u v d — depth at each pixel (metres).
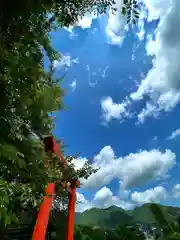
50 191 5.06
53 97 4.18
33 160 3.51
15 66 3.15
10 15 3.20
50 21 3.98
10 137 3.07
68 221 6.62
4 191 2.72
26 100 3.58
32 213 5.08
